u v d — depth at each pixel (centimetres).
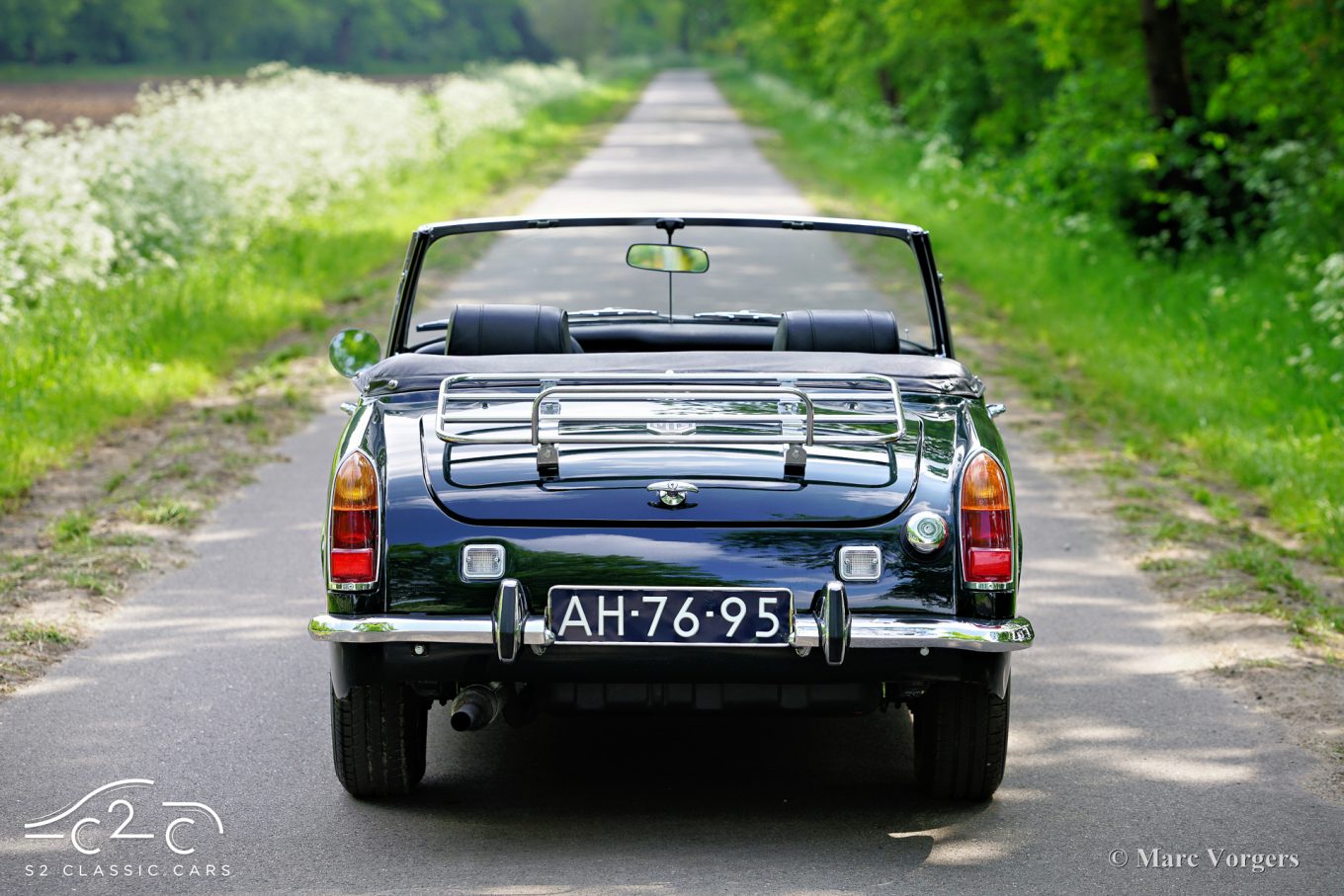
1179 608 725
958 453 455
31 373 1162
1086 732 561
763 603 429
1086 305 1756
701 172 3559
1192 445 1102
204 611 702
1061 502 938
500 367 504
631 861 442
